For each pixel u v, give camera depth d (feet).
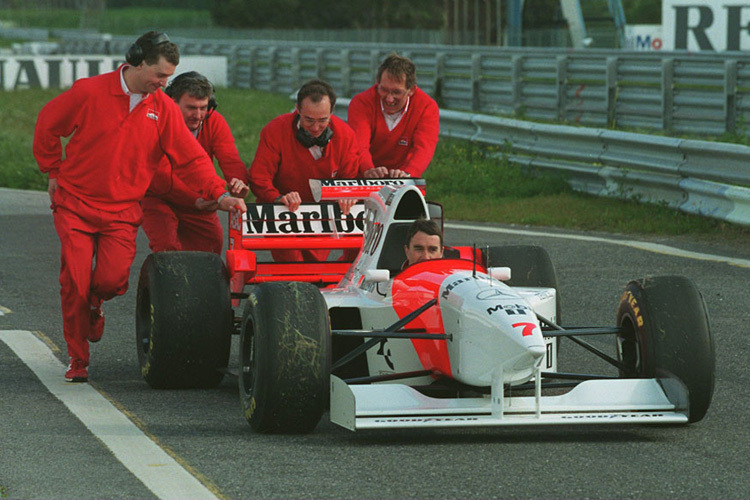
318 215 96.63
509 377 68.59
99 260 88.99
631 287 75.61
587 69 284.61
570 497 60.13
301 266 96.94
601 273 135.33
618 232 165.27
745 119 233.14
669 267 137.18
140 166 88.69
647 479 63.21
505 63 320.50
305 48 442.91
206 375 85.05
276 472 64.59
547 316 83.92
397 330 74.02
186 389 86.84
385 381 76.74
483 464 66.18
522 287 89.15
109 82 86.69
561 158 204.23
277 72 463.83
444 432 74.13
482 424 67.41
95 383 89.20
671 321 72.33
